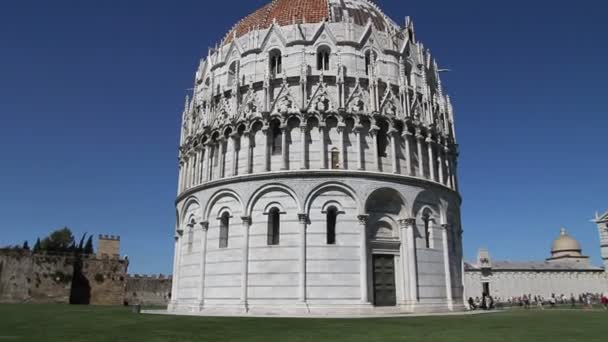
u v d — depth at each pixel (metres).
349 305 46.47
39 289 88.00
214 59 61.81
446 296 52.72
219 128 56.03
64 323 34.00
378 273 49.47
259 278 48.16
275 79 54.12
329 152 51.41
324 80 53.34
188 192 57.72
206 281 51.75
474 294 112.06
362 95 53.31
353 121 52.19
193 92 64.88
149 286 111.94
